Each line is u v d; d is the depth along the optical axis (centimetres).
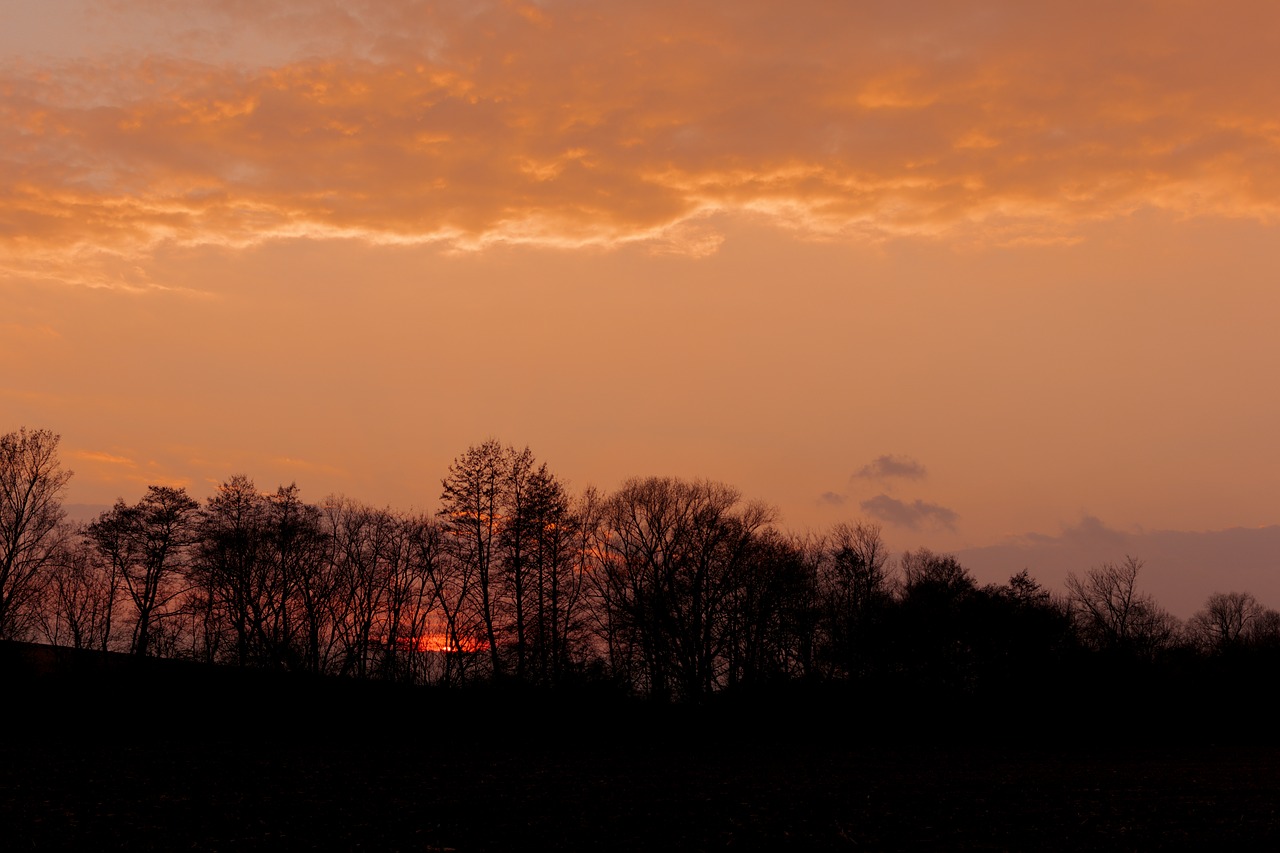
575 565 6456
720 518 7144
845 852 2434
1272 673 7750
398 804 3003
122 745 4362
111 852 2273
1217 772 4472
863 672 7188
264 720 5166
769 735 6128
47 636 6462
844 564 7994
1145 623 9044
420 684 5931
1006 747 6016
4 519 6144
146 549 6156
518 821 2769
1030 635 7381
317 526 6406
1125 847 2502
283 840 2442
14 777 3319
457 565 6259
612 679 5928
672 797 3281
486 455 6134
